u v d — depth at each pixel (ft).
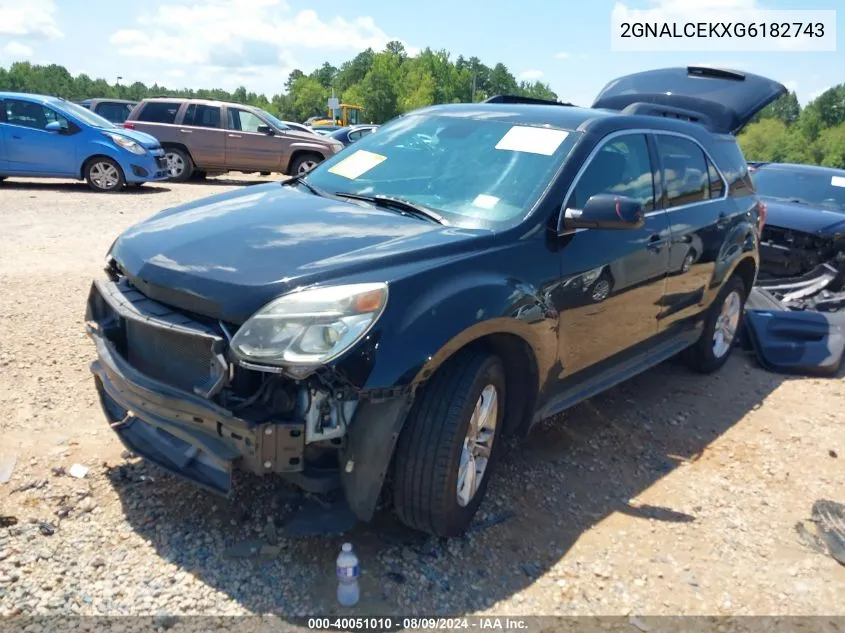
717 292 17.93
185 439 9.47
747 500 13.10
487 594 9.91
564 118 13.89
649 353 15.98
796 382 19.61
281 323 8.96
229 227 11.12
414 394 9.48
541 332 11.30
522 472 13.26
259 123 57.31
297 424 9.04
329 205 12.32
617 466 13.94
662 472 13.91
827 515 12.78
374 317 9.16
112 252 11.75
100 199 41.96
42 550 9.86
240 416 9.11
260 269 9.63
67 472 11.71
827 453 15.31
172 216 12.24
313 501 10.66
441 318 9.61
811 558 11.46
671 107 18.56
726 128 21.45
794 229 26.45
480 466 11.09
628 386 18.21
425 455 9.82
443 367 10.12
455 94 337.31
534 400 11.91
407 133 14.49
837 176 31.53
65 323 18.35
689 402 17.52
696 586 10.56
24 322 18.19
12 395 14.10
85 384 14.89
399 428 9.38
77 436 12.84
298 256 9.93
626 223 11.46
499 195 12.16
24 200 39.63
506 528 11.44
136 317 9.84
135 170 45.98
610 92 24.23
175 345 9.96
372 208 12.26
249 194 13.53
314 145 57.31
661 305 15.42
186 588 9.44
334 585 9.73
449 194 12.42
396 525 11.10
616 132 14.01
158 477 11.77
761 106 21.54
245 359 8.95
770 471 14.30
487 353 10.46
